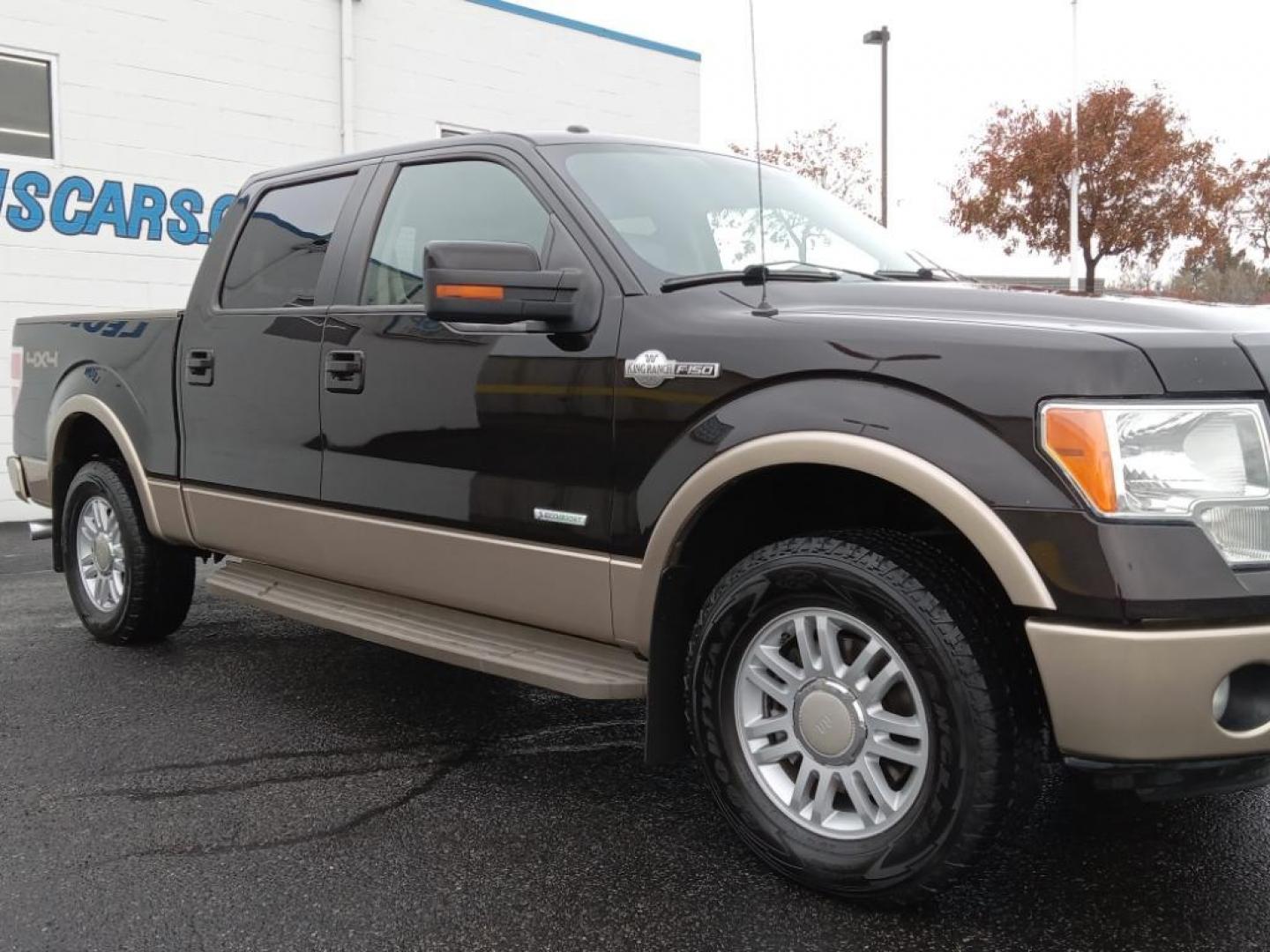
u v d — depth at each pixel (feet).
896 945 8.02
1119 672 7.25
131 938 8.25
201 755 12.11
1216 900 8.64
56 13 31.45
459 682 14.92
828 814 8.65
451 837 9.98
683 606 9.63
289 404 12.95
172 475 14.98
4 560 25.55
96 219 32.58
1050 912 8.46
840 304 9.45
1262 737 7.32
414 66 39.32
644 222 10.82
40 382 17.80
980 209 68.90
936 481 7.75
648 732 9.52
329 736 12.73
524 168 11.31
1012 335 7.83
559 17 43.04
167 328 14.99
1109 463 7.30
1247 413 7.46
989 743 7.72
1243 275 79.15
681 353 9.29
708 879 9.14
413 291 11.95
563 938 8.21
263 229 14.32
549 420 10.22
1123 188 66.23
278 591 13.62
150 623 16.37
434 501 11.30
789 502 9.73
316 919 8.52
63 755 12.14
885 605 8.04
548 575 10.34
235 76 35.09
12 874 9.30
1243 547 7.32
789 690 8.80
